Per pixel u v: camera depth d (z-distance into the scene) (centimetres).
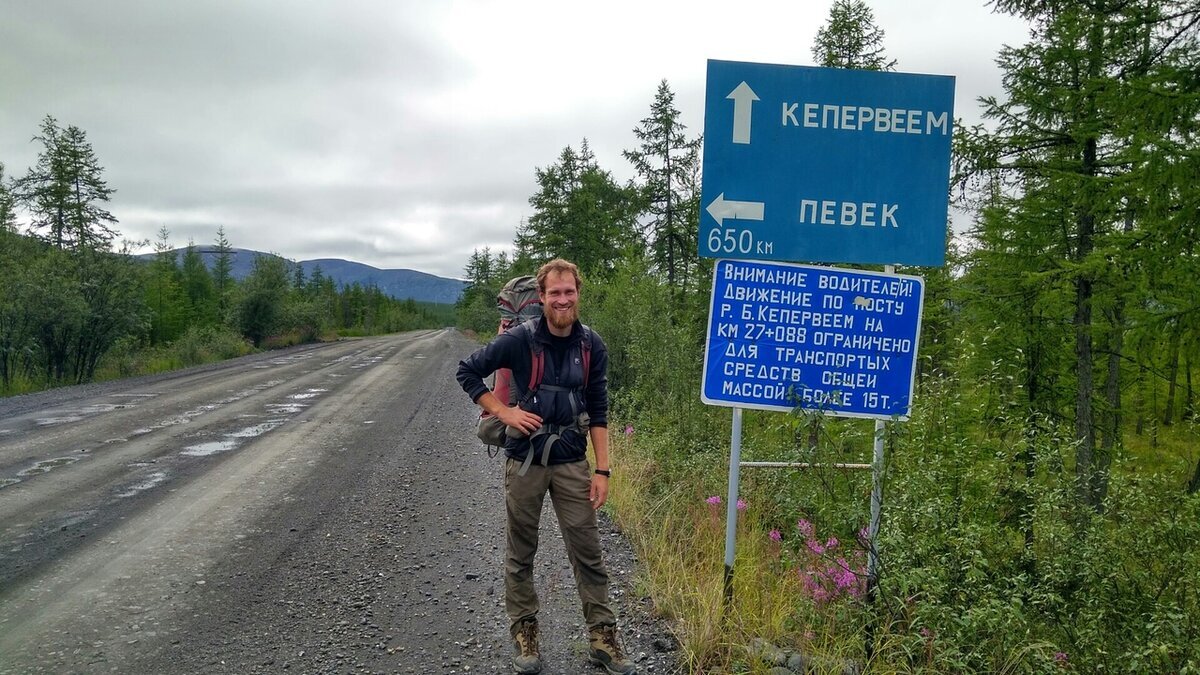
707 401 359
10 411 1189
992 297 1159
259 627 382
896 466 361
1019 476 370
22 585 443
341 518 593
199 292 5362
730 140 357
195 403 1327
